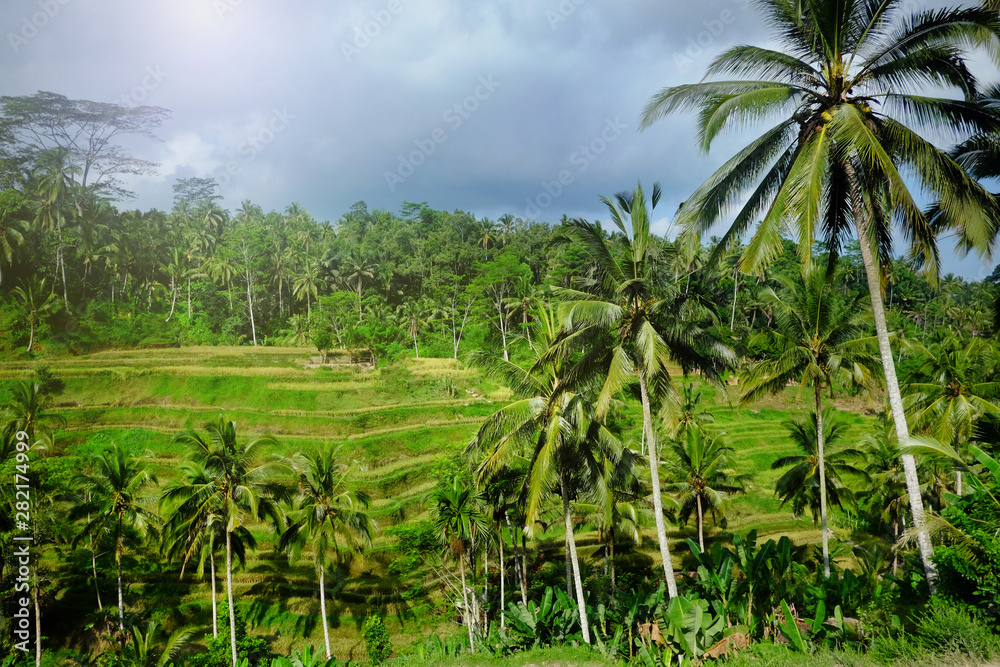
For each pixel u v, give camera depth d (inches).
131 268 3380.9
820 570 883.4
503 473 1073.5
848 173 556.1
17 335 2422.5
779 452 2187.5
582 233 698.2
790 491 1269.7
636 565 1560.0
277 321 3587.6
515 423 770.2
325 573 1472.7
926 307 3186.5
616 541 1674.5
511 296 3282.5
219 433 1246.9
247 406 2233.0
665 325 695.7
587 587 1221.7
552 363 773.3
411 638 1277.1
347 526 1283.2
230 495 1222.9
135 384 2246.6
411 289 3873.0
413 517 1676.9
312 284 3558.1
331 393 2352.4
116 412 2087.8
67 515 1357.0
